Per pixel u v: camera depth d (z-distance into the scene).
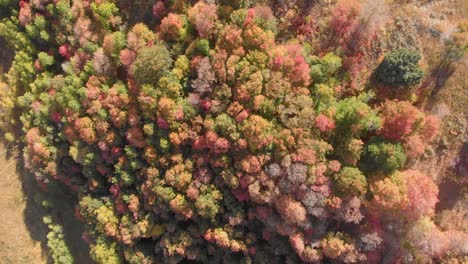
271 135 34.94
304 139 34.09
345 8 34.91
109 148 43.09
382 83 34.88
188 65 37.81
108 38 40.56
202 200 38.84
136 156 41.75
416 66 33.94
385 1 36.00
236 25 35.16
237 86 35.34
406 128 32.91
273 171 35.47
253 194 36.47
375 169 34.38
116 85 41.16
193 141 38.59
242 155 36.59
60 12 44.47
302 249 36.56
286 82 34.56
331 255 36.28
